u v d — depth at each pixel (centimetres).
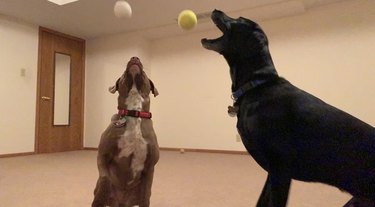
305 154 118
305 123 118
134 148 169
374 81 426
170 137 586
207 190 256
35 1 447
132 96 177
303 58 474
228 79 537
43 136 545
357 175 109
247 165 387
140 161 172
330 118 116
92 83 620
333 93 451
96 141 609
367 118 428
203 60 562
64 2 458
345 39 445
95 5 462
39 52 544
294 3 446
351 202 124
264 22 504
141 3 451
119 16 279
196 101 565
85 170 350
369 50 430
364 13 435
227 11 475
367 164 107
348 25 444
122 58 595
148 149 172
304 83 471
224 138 534
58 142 571
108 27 561
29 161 430
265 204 133
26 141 518
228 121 532
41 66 546
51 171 344
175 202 220
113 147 167
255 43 139
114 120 174
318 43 464
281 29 491
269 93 129
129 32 588
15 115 504
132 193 182
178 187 266
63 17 510
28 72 525
